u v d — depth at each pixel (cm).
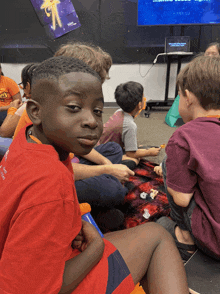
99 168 104
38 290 38
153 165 163
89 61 80
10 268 37
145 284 63
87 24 370
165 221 99
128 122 148
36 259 37
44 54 381
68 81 37
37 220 36
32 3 357
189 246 86
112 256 55
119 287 52
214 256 77
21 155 42
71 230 41
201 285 70
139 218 116
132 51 383
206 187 68
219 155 67
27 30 370
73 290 48
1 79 216
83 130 38
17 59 383
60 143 41
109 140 151
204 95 75
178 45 350
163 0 338
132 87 142
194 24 348
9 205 39
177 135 73
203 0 336
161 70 395
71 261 47
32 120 41
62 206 38
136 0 355
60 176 38
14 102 130
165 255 61
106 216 110
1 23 366
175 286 56
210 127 71
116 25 369
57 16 362
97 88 39
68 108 38
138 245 61
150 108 367
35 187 37
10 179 40
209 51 214
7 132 119
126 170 106
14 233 37
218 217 70
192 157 67
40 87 39
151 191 133
